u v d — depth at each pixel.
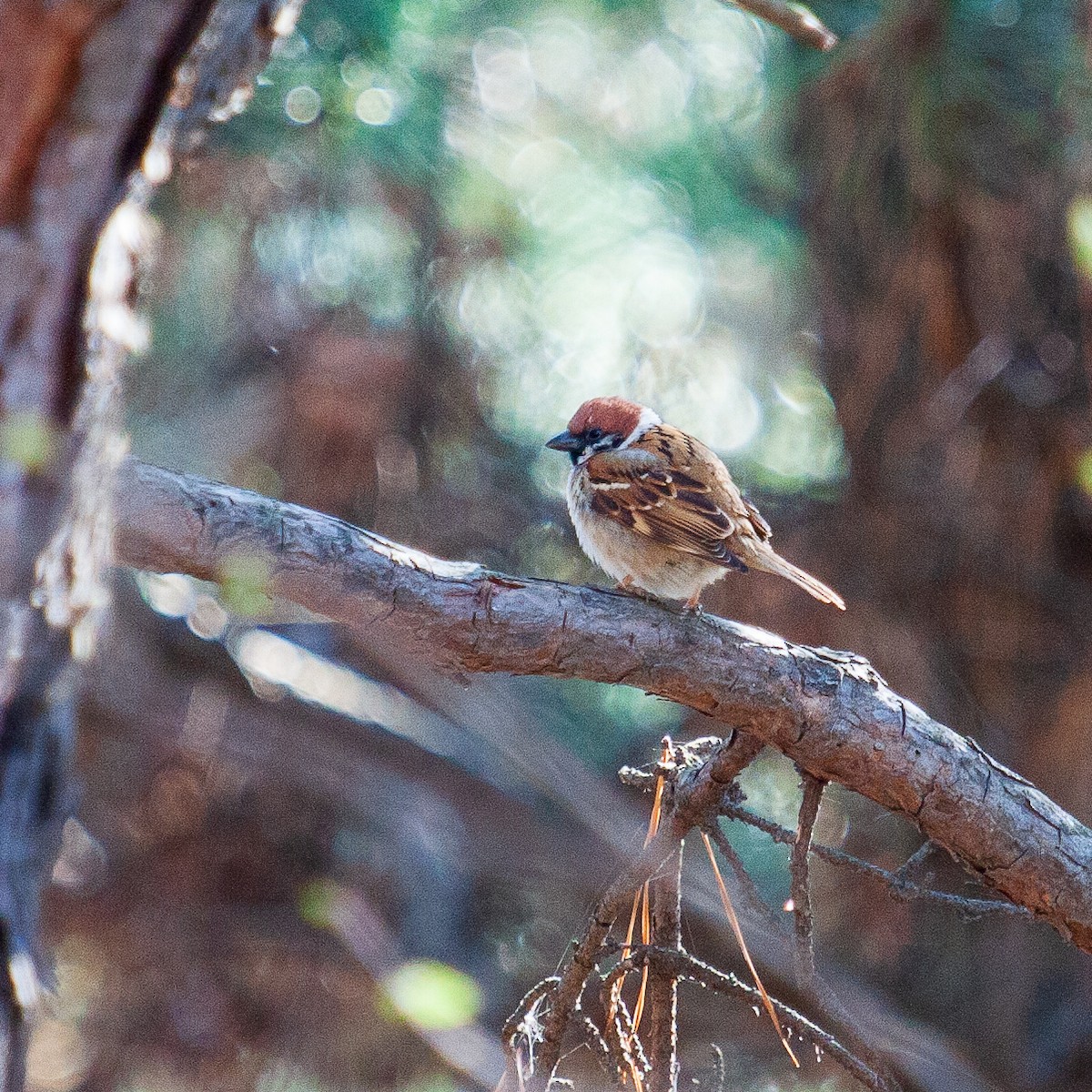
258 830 11.59
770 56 10.88
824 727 5.45
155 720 10.96
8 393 2.72
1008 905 5.48
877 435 10.66
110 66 2.68
